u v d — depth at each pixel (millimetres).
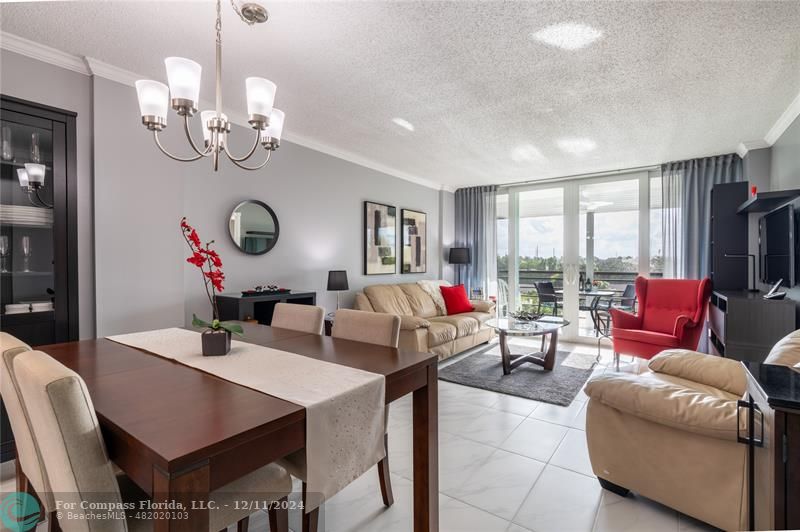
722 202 4039
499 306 6180
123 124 2602
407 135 3805
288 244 3871
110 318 2525
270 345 1834
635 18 1958
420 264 5789
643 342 3703
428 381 1588
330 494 1156
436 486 1606
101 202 2496
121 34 2137
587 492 1925
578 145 4066
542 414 2902
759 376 1283
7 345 1227
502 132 3686
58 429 898
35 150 2213
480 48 2244
